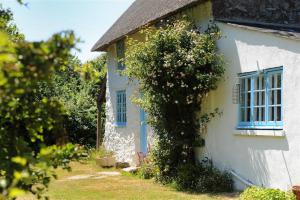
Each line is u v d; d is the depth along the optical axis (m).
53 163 3.39
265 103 9.83
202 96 11.81
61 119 3.39
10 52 2.52
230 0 11.81
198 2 11.45
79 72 3.33
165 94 11.70
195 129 12.09
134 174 14.32
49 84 3.40
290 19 12.67
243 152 10.43
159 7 14.59
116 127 18.19
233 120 10.80
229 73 11.00
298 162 8.81
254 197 7.89
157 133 12.59
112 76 18.70
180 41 11.44
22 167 2.71
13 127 3.37
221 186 10.74
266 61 9.79
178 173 11.54
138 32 15.23
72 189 11.56
